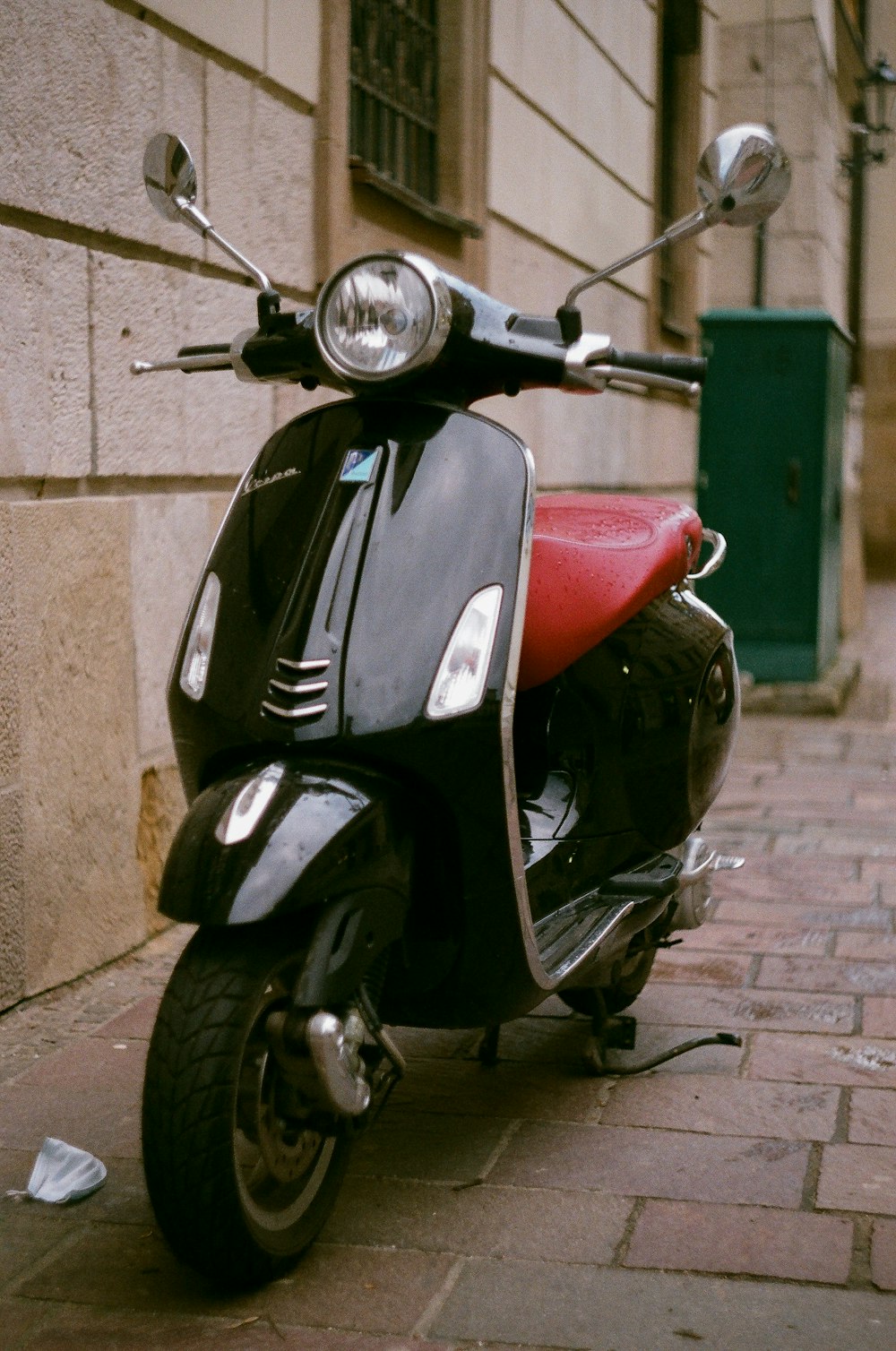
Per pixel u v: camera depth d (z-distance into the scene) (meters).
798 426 8.86
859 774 6.78
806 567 8.88
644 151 9.35
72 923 3.79
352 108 5.55
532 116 7.24
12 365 3.53
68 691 3.75
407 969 2.57
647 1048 3.38
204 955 2.21
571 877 2.93
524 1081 3.19
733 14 11.06
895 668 10.85
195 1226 2.15
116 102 3.92
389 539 2.48
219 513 4.58
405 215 5.84
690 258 10.36
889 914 4.48
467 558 2.48
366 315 2.39
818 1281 2.33
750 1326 2.20
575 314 2.71
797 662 8.93
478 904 2.49
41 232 3.65
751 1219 2.54
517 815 2.54
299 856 2.16
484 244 6.64
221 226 4.50
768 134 2.64
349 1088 2.19
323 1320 2.24
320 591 2.44
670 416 10.02
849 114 14.16
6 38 3.45
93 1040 3.41
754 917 4.45
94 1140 2.88
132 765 4.08
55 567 3.67
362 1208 2.61
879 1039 3.42
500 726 2.42
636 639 3.04
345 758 2.40
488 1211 2.59
